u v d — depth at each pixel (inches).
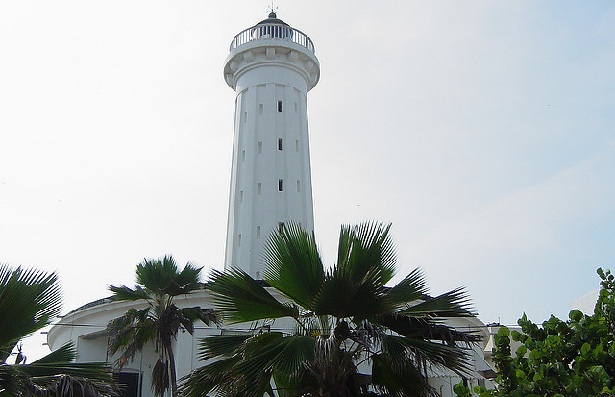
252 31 1829.5
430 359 507.2
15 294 500.4
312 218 1684.3
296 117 1745.8
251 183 1638.8
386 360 523.2
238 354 536.4
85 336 1330.0
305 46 1822.1
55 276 524.7
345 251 535.2
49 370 534.0
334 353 522.3
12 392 478.9
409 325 546.3
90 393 509.7
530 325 488.4
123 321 944.3
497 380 472.7
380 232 540.7
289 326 1114.7
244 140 1711.4
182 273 955.3
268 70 1764.3
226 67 1829.5
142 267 949.8
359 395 530.9
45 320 529.7
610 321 469.1
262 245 1563.7
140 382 1165.1
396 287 539.8
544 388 422.3
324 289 515.2
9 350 524.4
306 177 1697.8
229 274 555.8
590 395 406.0
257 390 491.8
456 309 543.8
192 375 535.5
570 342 460.8
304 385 533.6
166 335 936.9
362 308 528.4
